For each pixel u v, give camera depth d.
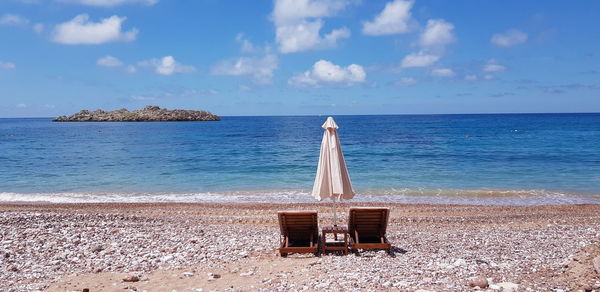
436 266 8.22
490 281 7.04
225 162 33.19
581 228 12.57
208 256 9.50
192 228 12.91
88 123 177.12
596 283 6.56
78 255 9.34
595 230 12.05
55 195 20.75
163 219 14.52
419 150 40.66
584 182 23.05
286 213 9.49
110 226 12.54
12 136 75.56
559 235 11.36
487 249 9.80
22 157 37.59
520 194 20.09
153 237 11.33
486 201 18.50
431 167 29.06
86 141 60.38
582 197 19.36
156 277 7.91
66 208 17.16
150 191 21.83
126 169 29.64
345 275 7.71
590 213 15.52
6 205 17.91
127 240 10.87
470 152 38.34
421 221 14.24
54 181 24.94
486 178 24.56
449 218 14.70
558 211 15.98
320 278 7.60
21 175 27.16
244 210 16.58
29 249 9.73
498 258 8.79
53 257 9.16
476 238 11.25
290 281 7.51
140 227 12.66
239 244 10.68
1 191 22.02
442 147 43.62
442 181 23.69
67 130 103.75
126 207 17.36
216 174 27.23
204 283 7.51
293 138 63.84
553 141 49.88
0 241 10.33
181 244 10.65
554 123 112.88
